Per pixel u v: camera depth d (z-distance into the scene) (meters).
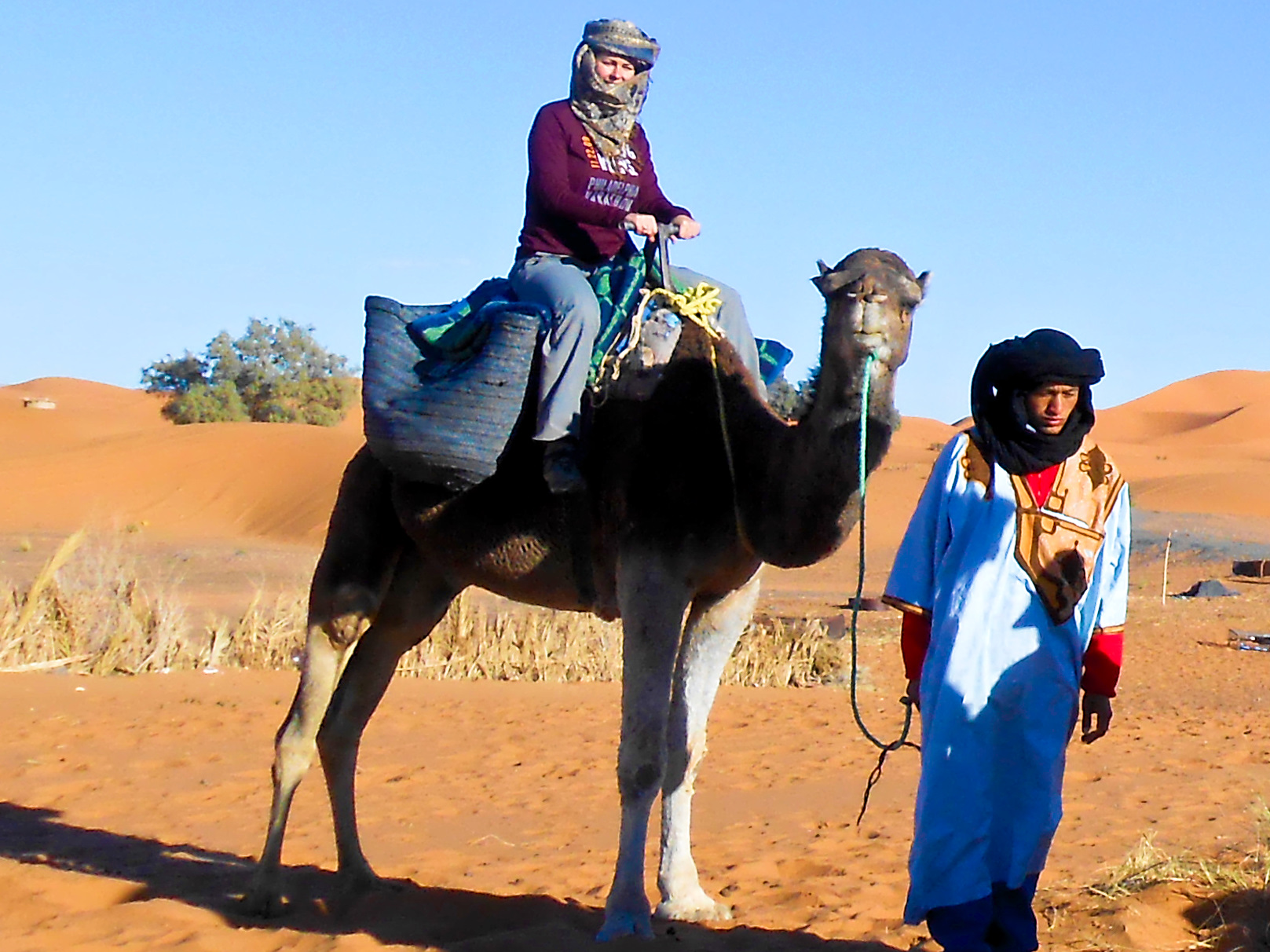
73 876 7.35
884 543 49.38
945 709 5.04
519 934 6.07
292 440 60.03
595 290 6.50
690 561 6.03
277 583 31.64
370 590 7.13
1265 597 35.00
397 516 7.13
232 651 17.31
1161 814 10.20
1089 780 11.90
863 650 22.86
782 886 7.74
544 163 6.64
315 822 9.55
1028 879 5.20
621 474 6.12
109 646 16.06
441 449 6.45
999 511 5.12
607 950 5.79
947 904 5.03
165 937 6.26
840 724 14.93
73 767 11.02
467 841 9.03
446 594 7.41
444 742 12.91
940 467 5.23
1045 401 5.05
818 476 5.51
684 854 6.78
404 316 6.89
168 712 13.41
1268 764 12.89
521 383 6.38
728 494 5.99
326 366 98.81
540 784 11.10
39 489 55.62
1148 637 27.03
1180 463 85.75
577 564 6.48
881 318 5.14
